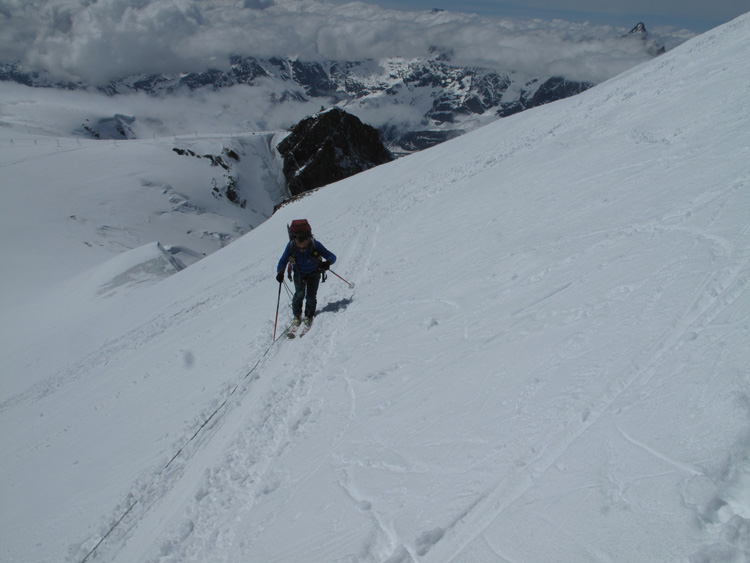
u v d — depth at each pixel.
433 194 16.06
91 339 23.56
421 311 6.09
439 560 2.35
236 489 4.23
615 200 6.43
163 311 20.88
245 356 7.73
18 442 9.20
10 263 67.31
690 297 3.32
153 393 8.12
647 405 2.59
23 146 113.94
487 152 19.28
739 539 1.67
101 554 4.20
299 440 4.48
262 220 118.44
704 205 4.73
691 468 2.07
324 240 18.16
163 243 85.81
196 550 3.66
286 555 2.99
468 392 3.71
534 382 3.36
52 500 5.69
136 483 5.05
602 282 4.31
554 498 2.35
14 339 35.81
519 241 6.81
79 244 75.44
